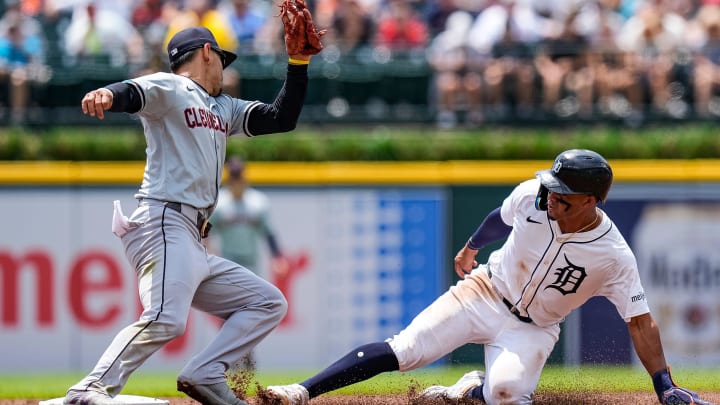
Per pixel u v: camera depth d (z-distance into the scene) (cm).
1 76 4069
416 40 4266
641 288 1747
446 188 3853
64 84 4109
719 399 2166
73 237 3825
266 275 3825
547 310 1788
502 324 1819
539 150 3838
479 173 3838
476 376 1942
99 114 1572
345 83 4162
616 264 1725
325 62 4159
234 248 3503
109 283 3825
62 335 3816
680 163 3834
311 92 4156
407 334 1844
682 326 3844
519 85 4069
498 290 1819
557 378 2455
